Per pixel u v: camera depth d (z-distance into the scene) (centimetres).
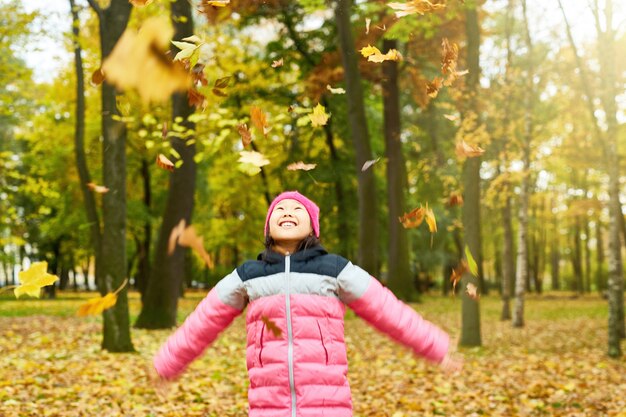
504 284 2044
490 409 661
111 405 640
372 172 1739
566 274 5947
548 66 1641
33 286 176
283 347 279
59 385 729
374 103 2623
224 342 1187
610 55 1138
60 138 2581
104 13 989
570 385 764
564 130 1827
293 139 2183
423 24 1091
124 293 1024
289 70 2036
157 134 920
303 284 286
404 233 2264
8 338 1190
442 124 2606
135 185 3075
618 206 1109
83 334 1273
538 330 1667
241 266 301
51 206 3017
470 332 1217
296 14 1916
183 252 1463
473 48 1254
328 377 278
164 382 295
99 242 1070
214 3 215
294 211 305
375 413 642
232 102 1973
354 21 1625
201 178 2867
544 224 4025
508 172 1714
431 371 891
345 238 2458
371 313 290
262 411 279
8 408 597
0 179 1684
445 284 4612
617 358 1069
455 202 280
